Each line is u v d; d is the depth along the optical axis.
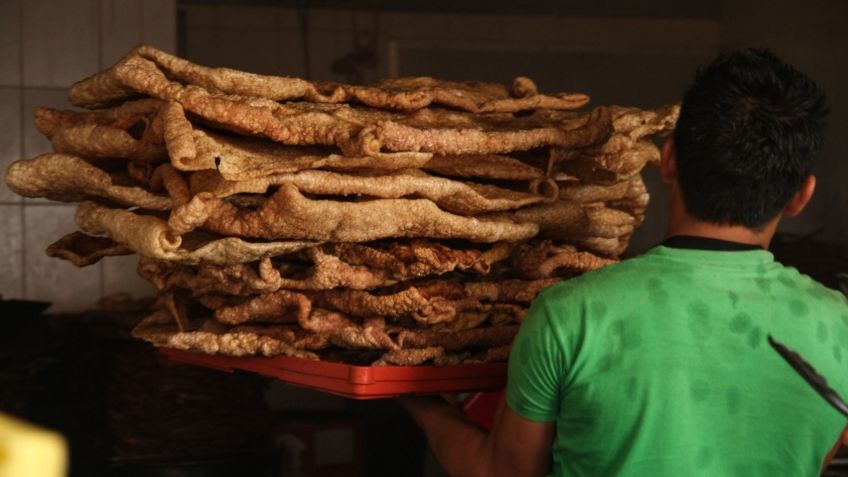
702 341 1.31
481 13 5.43
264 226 1.53
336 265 1.64
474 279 1.83
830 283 4.11
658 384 1.30
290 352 1.67
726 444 1.30
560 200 1.87
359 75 5.29
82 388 3.18
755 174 1.30
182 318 1.84
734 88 1.32
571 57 5.58
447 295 1.73
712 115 1.32
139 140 1.64
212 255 1.55
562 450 1.38
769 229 1.38
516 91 2.06
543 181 1.81
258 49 5.18
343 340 1.64
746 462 1.31
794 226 5.01
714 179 1.32
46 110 1.86
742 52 1.39
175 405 2.97
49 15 3.90
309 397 4.45
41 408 3.00
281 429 3.36
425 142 1.60
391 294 1.68
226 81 1.65
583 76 5.61
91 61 3.94
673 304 1.32
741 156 1.30
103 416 3.18
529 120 1.97
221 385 3.01
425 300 1.62
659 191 5.57
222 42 5.14
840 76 4.72
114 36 3.96
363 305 1.64
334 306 1.69
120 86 1.67
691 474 1.29
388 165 1.60
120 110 1.71
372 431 3.86
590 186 1.99
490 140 1.69
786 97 1.31
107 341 3.31
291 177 1.53
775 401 1.31
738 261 1.35
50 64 3.91
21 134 3.90
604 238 2.02
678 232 1.40
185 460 2.85
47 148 3.93
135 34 3.97
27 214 3.94
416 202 1.61
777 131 1.29
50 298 3.97
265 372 1.74
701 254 1.35
